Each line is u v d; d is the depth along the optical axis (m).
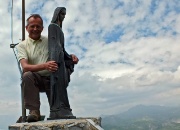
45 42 2.40
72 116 2.25
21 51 2.33
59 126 1.95
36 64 2.34
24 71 2.32
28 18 2.37
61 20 2.43
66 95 2.27
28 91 2.21
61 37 2.35
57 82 2.23
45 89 2.37
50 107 2.25
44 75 2.34
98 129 2.06
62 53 2.29
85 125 2.04
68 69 2.46
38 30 2.34
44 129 1.93
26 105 2.20
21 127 1.93
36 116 2.18
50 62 2.16
